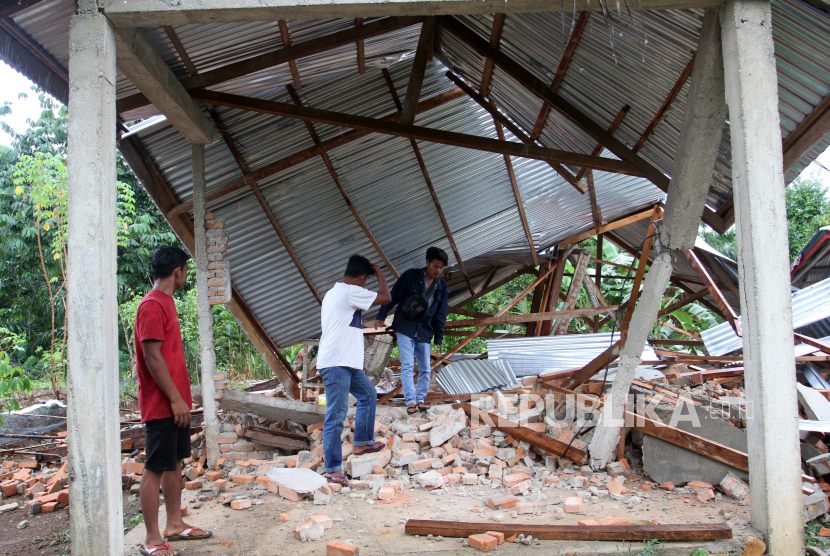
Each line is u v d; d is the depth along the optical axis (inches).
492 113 243.3
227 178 255.8
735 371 270.8
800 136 179.6
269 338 292.0
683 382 261.0
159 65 177.0
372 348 289.9
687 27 156.0
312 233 274.8
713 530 130.6
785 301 130.6
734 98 135.7
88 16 129.8
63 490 190.7
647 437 181.2
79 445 120.1
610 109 206.2
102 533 119.3
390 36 221.3
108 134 129.0
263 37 194.2
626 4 133.6
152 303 132.2
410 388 234.1
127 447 225.6
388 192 276.4
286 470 179.6
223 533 143.2
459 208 293.0
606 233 390.9
